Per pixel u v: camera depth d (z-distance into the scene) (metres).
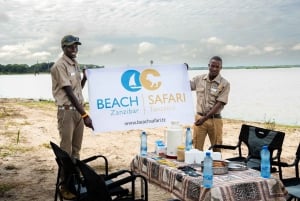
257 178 4.10
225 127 14.12
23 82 110.88
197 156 4.73
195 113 6.53
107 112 5.89
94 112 5.86
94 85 5.88
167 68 6.12
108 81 5.92
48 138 12.23
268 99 37.47
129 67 5.97
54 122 16.05
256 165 5.82
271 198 4.01
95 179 3.98
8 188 6.86
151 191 6.62
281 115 23.12
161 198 6.26
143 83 6.03
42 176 7.69
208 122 6.29
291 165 5.18
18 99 30.59
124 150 10.37
